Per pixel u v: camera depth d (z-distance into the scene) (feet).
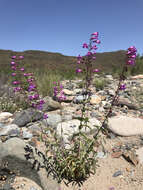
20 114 14.64
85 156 9.27
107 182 9.05
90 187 8.79
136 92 23.04
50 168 9.12
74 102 19.63
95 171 9.57
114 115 16.16
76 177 9.22
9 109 17.53
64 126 13.12
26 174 8.97
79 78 37.01
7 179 8.93
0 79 27.50
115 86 26.71
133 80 30.73
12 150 8.87
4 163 8.90
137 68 38.22
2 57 152.97
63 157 9.56
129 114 16.65
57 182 8.82
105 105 18.42
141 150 11.17
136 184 8.78
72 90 24.79
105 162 10.34
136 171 9.59
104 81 28.40
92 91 23.77
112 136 12.75
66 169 9.09
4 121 14.96
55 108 17.44
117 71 39.73
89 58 8.80
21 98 18.71
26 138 12.16
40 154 9.43
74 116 15.55
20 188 8.48
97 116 15.71
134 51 8.13
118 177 9.29
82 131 12.67
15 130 12.81
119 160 10.48
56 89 10.93
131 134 12.96
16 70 11.38
